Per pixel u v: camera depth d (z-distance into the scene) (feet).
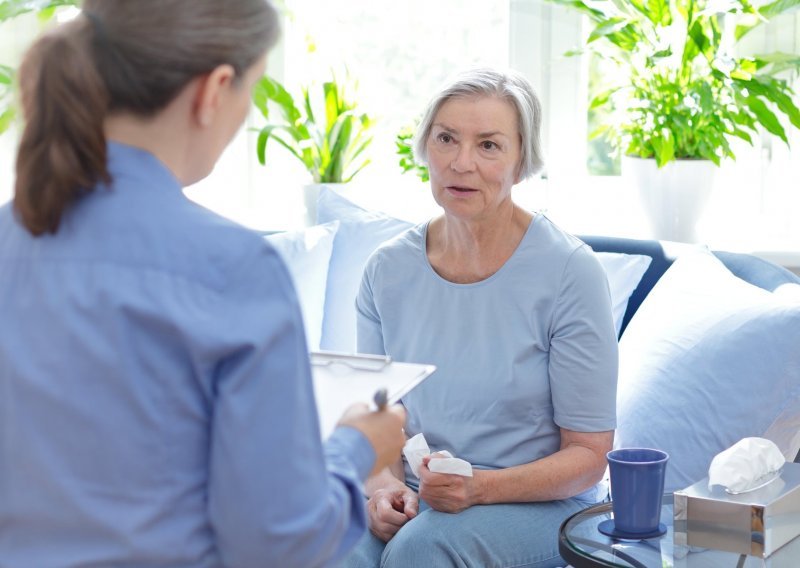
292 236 8.07
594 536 5.02
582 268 5.92
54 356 2.97
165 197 3.11
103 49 3.02
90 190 3.06
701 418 6.00
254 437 2.90
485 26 9.95
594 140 10.00
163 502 2.98
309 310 7.92
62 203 3.02
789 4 8.14
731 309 6.22
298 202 10.18
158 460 2.97
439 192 5.98
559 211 9.83
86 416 2.94
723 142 8.32
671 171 8.25
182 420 2.99
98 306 2.96
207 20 3.06
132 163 3.11
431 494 5.58
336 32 10.03
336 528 3.08
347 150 9.58
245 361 2.93
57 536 3.02
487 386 5.99
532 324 5.95
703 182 8.30
